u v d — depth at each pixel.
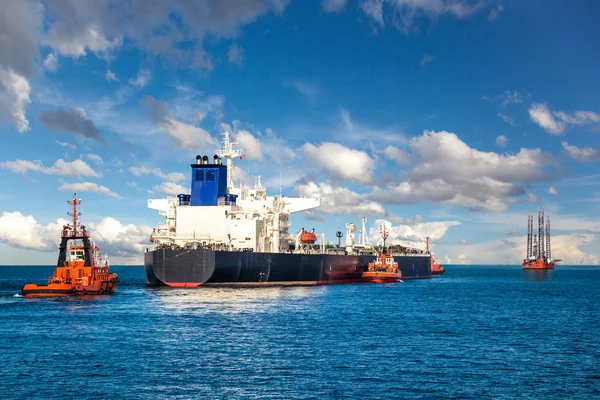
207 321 67.75
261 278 112.50
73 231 94.50
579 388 40.91
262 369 44.81
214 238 113.56
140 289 107.75
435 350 53.06
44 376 42.09
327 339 57.66
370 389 39.94
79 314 72.00
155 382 40.91
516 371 45.38
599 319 77.50
